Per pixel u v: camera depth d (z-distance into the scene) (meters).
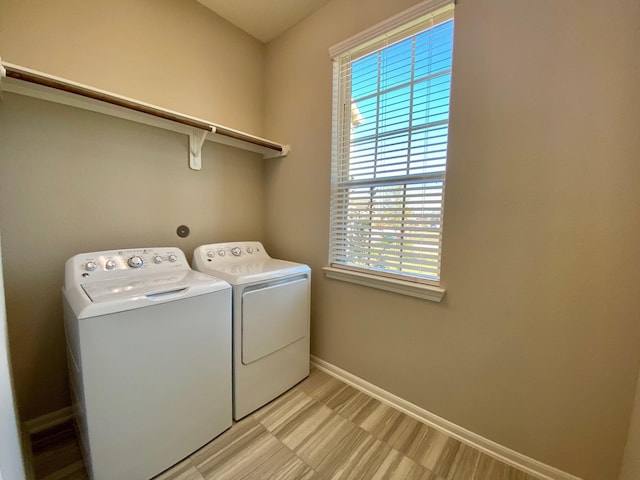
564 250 1.12
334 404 1.71
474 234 1.33
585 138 1.06
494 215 1.27
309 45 2.02
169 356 1.22
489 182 1.28
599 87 1.02
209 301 1.35
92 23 1.50
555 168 1.12
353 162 1.85
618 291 1.03
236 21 2.10
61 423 1.50
